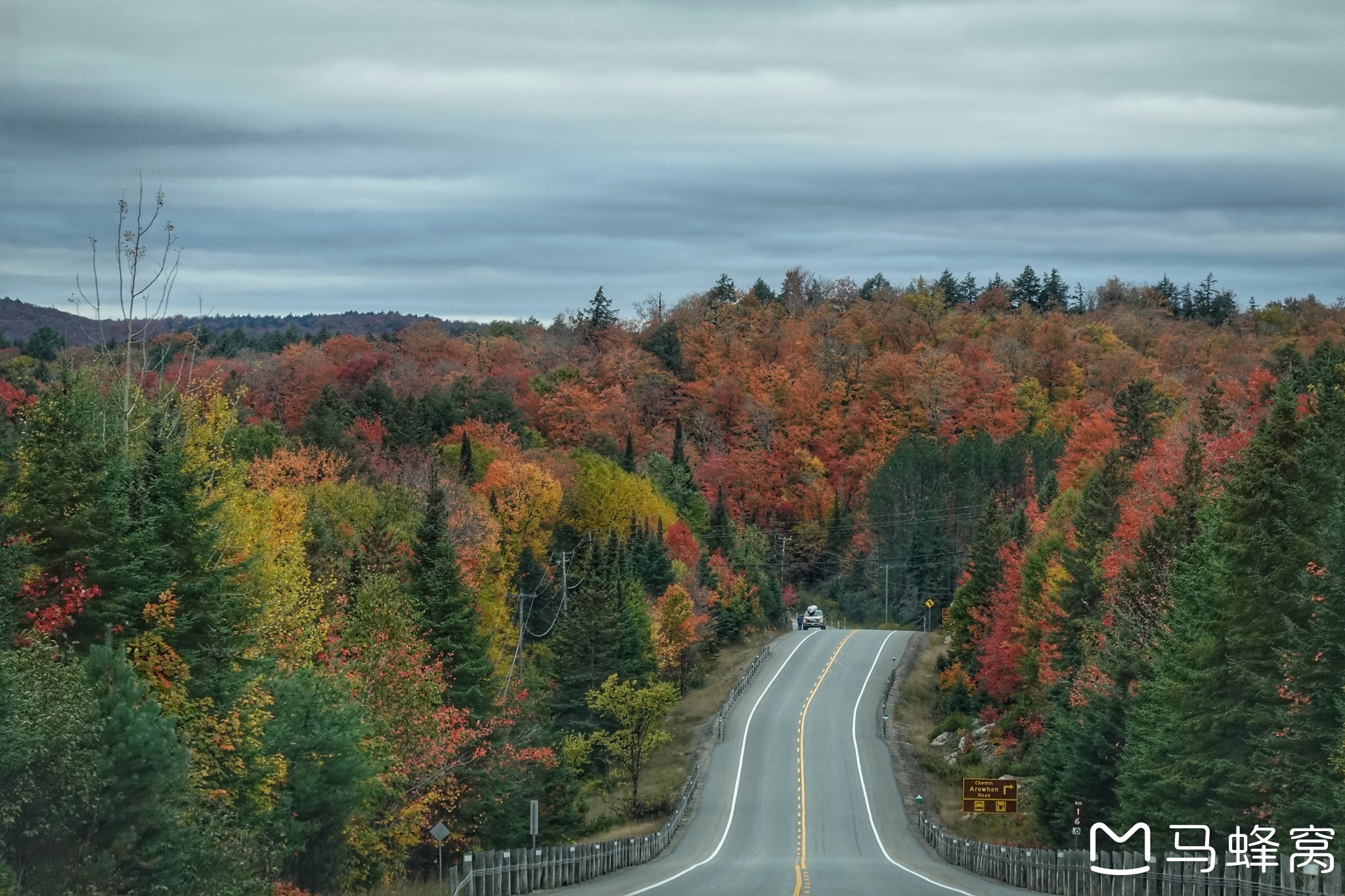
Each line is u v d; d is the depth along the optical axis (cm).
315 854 3444
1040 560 7250
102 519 3003
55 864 2262
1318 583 3238
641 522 10606
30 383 5922
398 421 11494
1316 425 3812
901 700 9338
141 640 2959
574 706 6881
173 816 2486
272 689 3459
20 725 2109
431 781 4103
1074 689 5284
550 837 5319
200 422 4475
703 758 7594
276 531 5281
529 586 8888
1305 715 3162
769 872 4566
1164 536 5022
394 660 4184
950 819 6231
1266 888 2570
